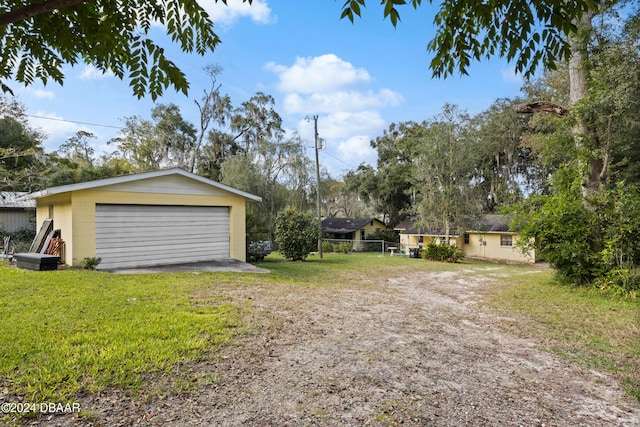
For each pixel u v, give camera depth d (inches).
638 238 302.7
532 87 764.6
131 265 361.4
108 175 802.8
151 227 376.5
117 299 204.5
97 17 73.4
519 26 77.1
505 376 135.3
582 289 327.0
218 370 120.6
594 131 353.7
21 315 165.9
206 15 79.2
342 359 138.5
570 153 364.8
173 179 389.7
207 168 1051.3
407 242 1007.6
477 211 781.3
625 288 296.4
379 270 506.6
